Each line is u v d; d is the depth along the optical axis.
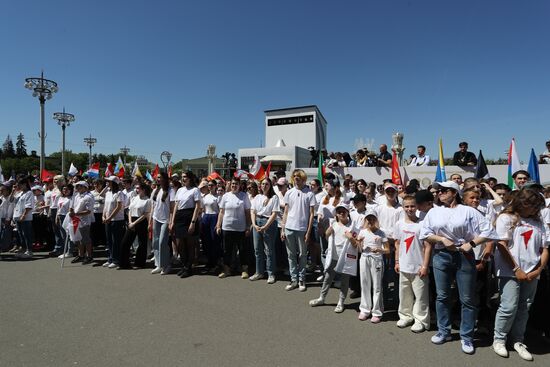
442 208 3.82
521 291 3.47
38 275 6.41
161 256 6.59
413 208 4.25
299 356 3.38
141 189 7.18
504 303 3.45
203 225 6.93
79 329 3.97
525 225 3.43
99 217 8.77
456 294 4.39
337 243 4.80
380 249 4.36
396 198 5.29
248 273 6.61
